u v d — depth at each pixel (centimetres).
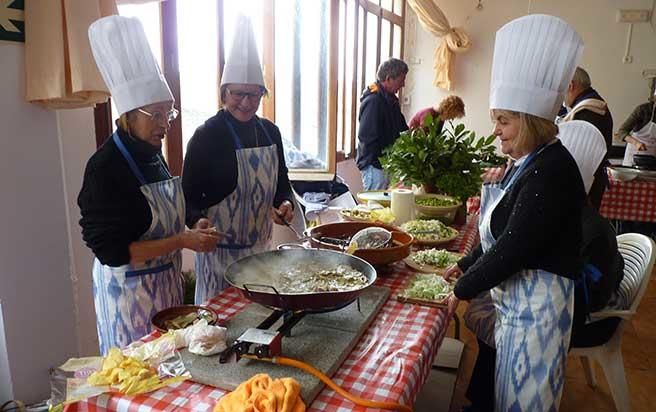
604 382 244
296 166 318
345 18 438
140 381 94
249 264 131
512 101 127
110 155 133
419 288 142
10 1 160
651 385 244
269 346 98
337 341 109
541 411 133
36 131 174
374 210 213
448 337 276
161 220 144
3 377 177
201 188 178
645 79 576
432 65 624
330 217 217
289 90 314
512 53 127
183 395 92
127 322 145
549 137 128
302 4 304
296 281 126
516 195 128
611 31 573
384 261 154
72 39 163
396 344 113
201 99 279
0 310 171
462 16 604
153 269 146
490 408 171
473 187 226
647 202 374
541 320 130
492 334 163
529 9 586
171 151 253
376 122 353
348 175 497
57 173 183
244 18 175
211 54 280
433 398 220
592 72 587
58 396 95
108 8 175
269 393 86
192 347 104
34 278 180
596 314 178
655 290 358
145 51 136
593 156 205
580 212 128
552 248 128
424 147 231
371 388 96
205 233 146
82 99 175
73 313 196
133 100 134
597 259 174
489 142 232
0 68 161
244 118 183
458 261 160
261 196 188
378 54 539
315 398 92
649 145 436
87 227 131
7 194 168
